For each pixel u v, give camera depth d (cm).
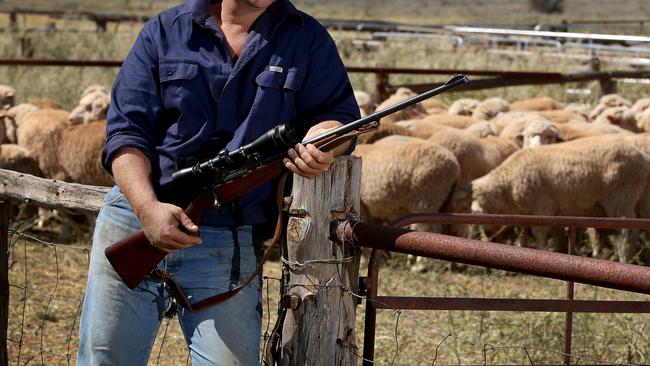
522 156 1028
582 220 457
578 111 1625
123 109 353
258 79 349
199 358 344
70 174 1059
